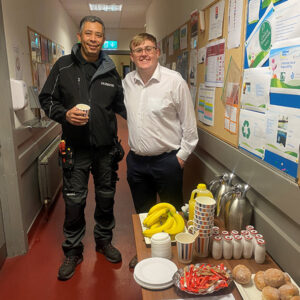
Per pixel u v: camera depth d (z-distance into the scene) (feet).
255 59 4.70
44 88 6.52
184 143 6.73
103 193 7.34
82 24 6.19
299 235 3.82
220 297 3.51
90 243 8.66
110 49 31.30
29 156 9.05
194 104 8.50
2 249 7.72
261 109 4.57
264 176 4.49
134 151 6.91
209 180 7.47
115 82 6.78
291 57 3.71
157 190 7.25
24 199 8.75
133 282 7.07
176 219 4.95
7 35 7.97
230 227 4.76
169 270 3.92
